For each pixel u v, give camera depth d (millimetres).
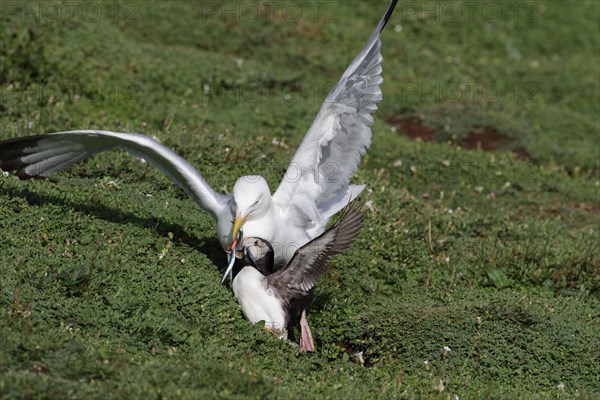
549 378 10234
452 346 10461
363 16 25891
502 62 25766
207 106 18250
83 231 10859
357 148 11539
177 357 8812
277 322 9953
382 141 18531
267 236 10547
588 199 18172
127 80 17906
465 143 19938
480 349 10453
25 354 8070
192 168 10914
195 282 10242
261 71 20516
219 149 14711
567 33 28156
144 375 8102
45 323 8914
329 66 22453
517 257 13406
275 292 10062
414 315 10883
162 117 17031
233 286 10273
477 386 9727
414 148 18516
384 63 23766
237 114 18031
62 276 9633
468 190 17156
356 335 10758
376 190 14523
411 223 13742
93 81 17547
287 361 9391
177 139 14625
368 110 11305
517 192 17531
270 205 10641
